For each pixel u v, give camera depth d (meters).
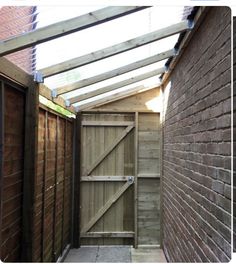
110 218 5.34
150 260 4.62
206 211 2.26
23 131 2.68
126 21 2.40
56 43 2.47
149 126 5.32
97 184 5.35
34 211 2.70
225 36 1.87
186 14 2.58
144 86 5.14
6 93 2.28
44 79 3.04
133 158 5.33
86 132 5.37
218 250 1.96
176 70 3.79
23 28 2.05
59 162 4.23
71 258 4.70
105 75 3.58
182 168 3.29
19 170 2.59
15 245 2.49
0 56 2.02
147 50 3.30
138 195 5.27
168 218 4.41
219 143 1.96
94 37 2.55
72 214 5.24
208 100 2.25
